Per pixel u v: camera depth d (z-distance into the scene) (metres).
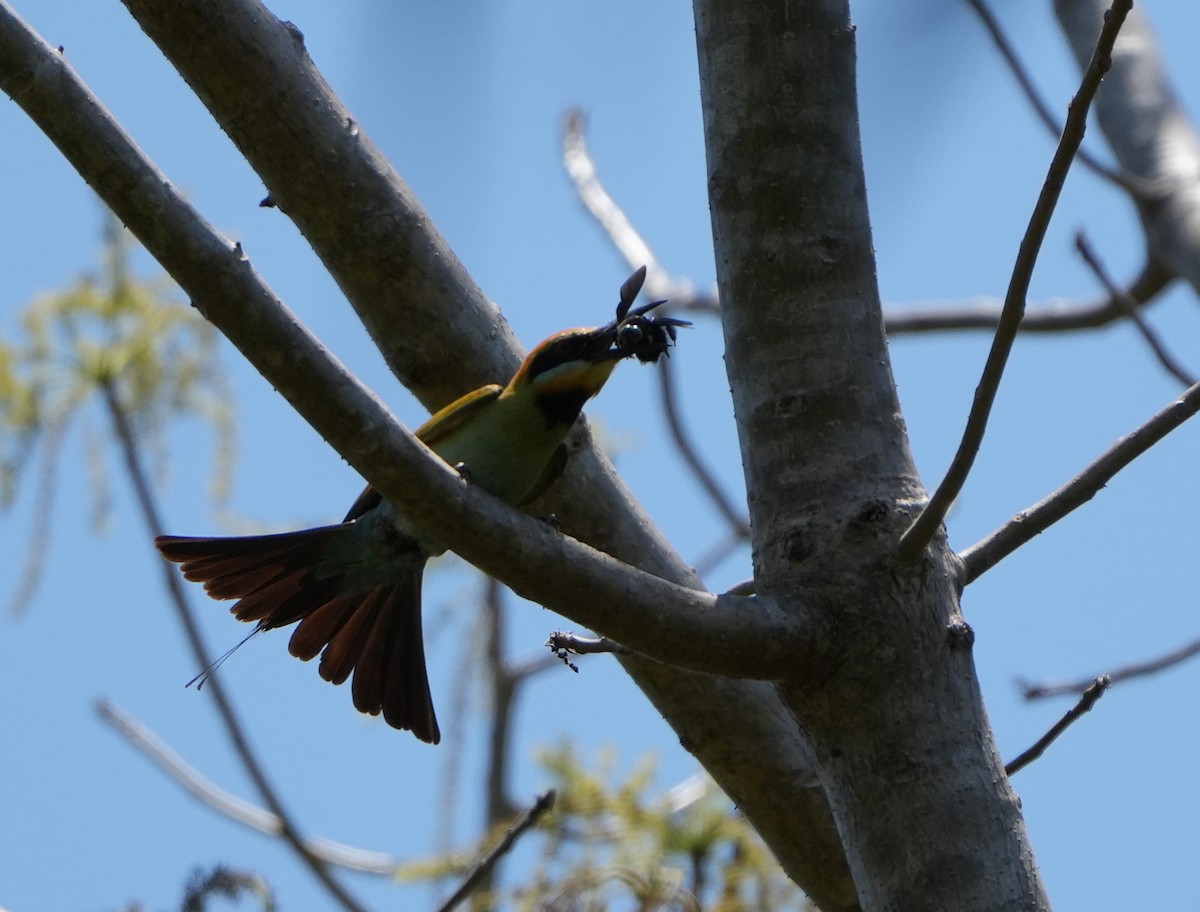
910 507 7.02
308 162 8.25
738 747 8.38
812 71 7.64
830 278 7.44
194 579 9.23
